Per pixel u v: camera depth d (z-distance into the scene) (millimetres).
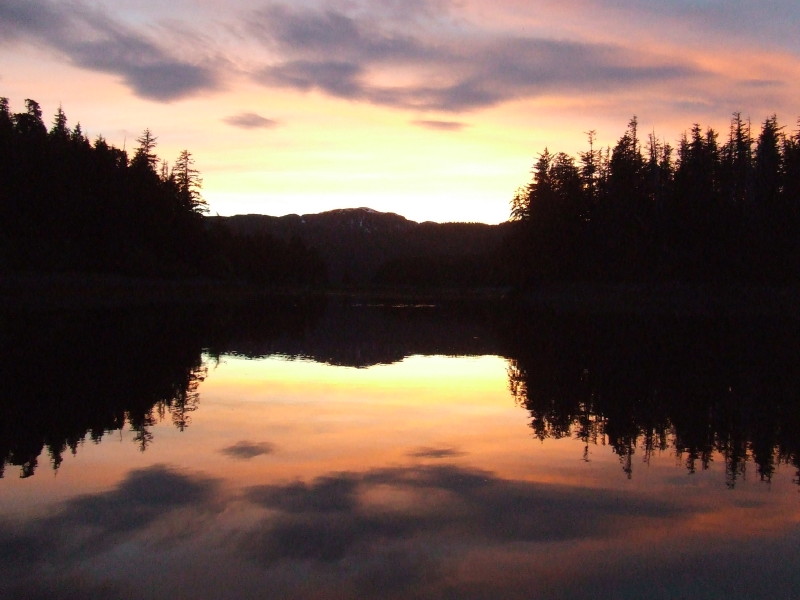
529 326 36469
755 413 13273
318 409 13414
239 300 70312
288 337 29094
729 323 37938
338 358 21859
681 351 24172
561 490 8422
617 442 10883
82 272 58781
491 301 78250
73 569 6145
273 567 6207
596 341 27953
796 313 43781
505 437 11164
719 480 8883
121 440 10656
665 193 59969
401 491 8312
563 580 6004
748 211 54219
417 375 18344
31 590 5770
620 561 6383
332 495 8133
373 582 5938
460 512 7609
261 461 9539
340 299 85812
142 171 74875
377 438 11008
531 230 68062
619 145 61562
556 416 12914
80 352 21656
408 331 33125
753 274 50000
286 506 7734
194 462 9453
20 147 58625
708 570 6207
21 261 52406
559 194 66938
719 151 58188
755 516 7559
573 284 63344
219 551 6520
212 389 15586
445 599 5664
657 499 8102
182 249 80125
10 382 15844
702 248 52812
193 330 31375
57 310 41469
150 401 13930
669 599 5672
